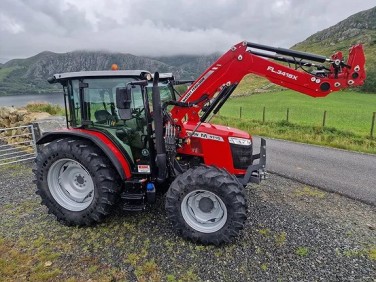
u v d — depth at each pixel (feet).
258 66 11.79
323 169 22.52
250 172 12.79
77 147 12.00
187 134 12.97
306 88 11.68
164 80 14.84
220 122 48.62
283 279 9.41
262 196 16.34
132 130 12.27
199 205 11.46
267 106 88.02
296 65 11.96
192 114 12.85
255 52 11.85
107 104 12.25
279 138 37.14
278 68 11.70
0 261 10.16
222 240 10.95
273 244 11.32
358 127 46.70
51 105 42.14
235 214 10.73
